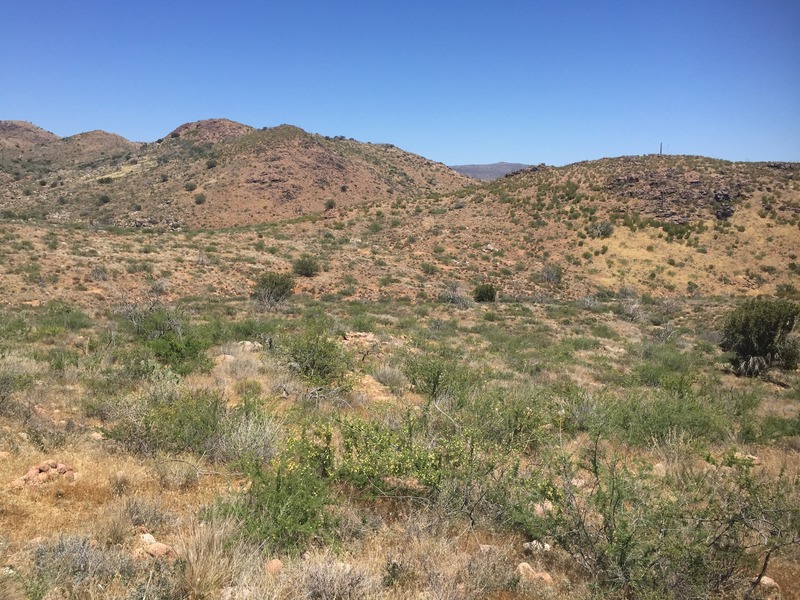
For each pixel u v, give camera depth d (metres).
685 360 21.50
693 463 7.46
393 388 11.68
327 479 5.43
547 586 3.98
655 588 3.81
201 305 30.19
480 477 5.37
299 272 41.03
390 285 41.97
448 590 3.71
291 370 11.80
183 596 3.48
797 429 10.06
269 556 4.08
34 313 24.03
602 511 4.39
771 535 4.12
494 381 13.54
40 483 5.08
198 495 5.39
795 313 20.83
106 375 10.27
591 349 24.58
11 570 3.36
